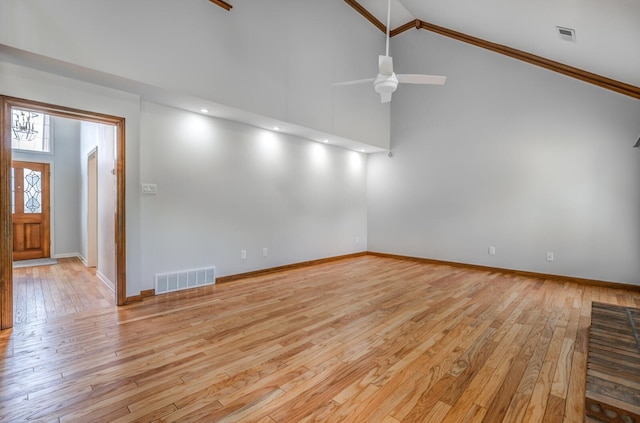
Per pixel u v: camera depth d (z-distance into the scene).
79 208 6.14
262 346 2.37
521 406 1.68
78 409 1.62
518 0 3.22
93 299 3.47
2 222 2.59
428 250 5.92
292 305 3.32
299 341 2.46
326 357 2.21
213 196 4.12
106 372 1.98
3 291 2.63
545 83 4.66
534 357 2.22
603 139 4.25
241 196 4.45
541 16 3.33
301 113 4.57
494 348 2.36
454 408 1.66
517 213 4.94
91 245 5.16
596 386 1.32
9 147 2.63
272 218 4.88
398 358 2.20
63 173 6.05
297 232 5.30
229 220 4.31
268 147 4.79
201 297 3.57
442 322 2.88
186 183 3.84
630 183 4.10
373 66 5.89
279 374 1.98
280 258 5.03
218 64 3.59
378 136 6.09
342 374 1.99
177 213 3.77
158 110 3.58
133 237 3.35
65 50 2.57
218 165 4.16
